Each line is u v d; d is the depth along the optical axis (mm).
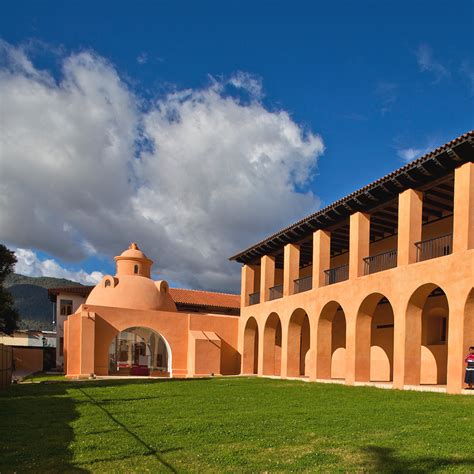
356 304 19781
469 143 14711
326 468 6867
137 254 34531
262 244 28172
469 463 7016
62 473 6742
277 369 30281
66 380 24594
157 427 9945
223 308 40000
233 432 9281
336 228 23438
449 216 20484
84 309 28516
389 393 15219
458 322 14953
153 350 38219
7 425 10367
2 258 37031
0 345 18625
